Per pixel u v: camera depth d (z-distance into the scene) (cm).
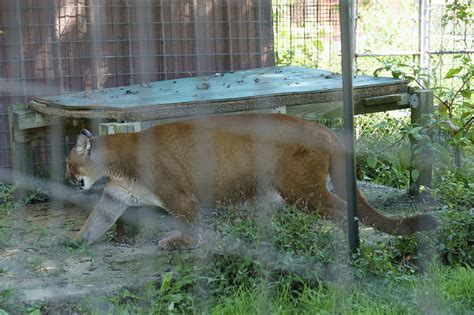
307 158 638
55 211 820
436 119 836
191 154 671
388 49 1545
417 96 844
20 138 862
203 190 674
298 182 641
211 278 555
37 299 533
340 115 804
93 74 944
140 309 530
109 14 941
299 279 564
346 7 562
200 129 673
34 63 926
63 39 931
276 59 1115
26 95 928
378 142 882
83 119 834
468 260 652
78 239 685
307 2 1137
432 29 1192
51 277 581
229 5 995
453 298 553
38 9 920
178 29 971
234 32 1005
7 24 912
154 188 677
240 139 663
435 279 568
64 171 909
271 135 654
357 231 588
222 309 525
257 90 784
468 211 701
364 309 521
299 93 771
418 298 536
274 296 549
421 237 634
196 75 985
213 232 632
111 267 611
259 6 1015
